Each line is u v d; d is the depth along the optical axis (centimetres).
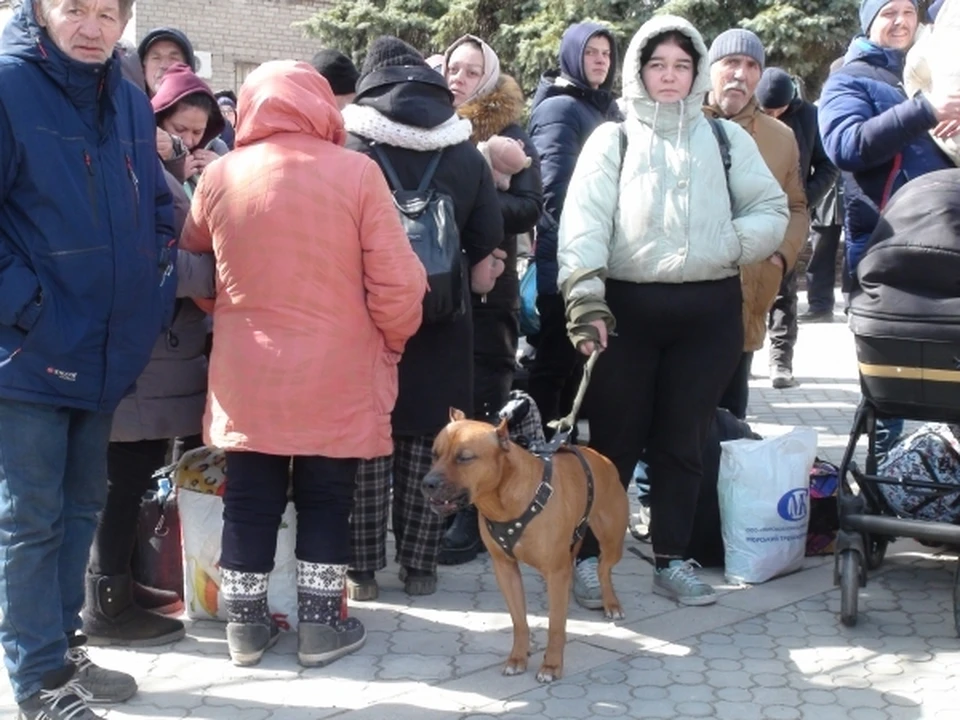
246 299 353
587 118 529
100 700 339
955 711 335
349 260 355
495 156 457
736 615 412
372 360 368
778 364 849
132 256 310
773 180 417
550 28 1370
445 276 393
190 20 1595
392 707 339
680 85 395
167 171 390
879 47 455
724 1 1371
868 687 352
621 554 409
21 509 302
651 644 386
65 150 297
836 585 424
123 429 365
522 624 363
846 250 448
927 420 399
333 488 366
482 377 481
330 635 368
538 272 525
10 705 343
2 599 308
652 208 397
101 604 380
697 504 449
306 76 363
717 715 334
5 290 290
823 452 645
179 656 377
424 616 413
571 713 335
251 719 331
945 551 482
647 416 422
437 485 334
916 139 422
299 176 350
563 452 380
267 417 350
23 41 296
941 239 370
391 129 404
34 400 296
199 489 395
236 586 366
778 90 658
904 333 379
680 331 409
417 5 1494
